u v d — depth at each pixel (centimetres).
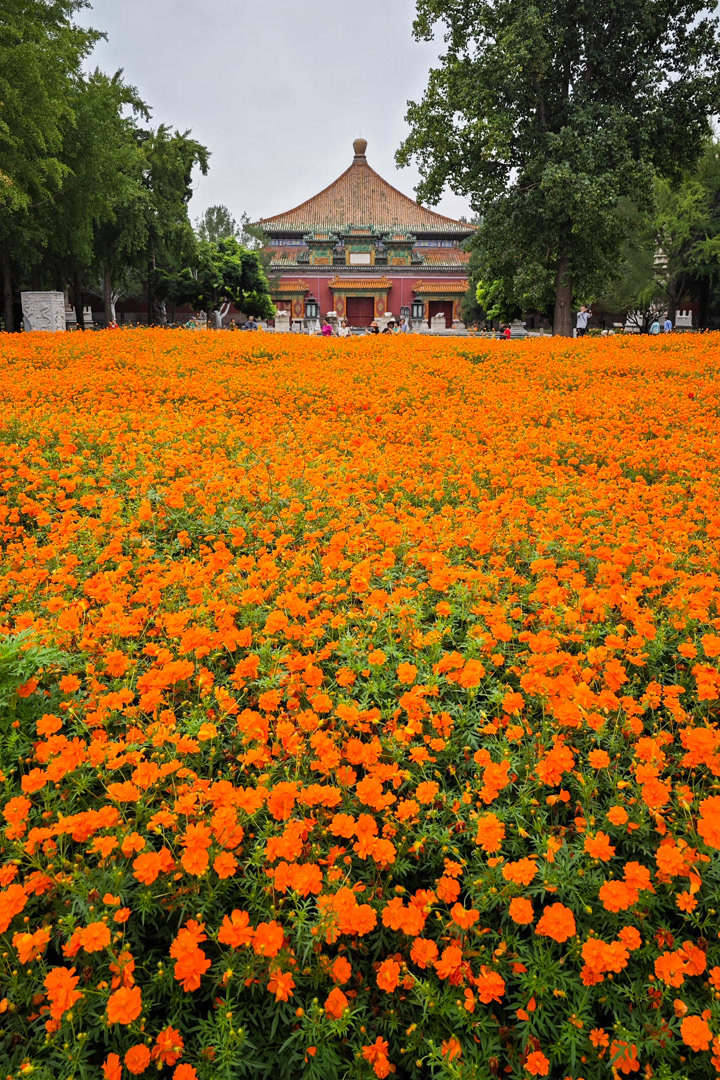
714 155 3641
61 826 204
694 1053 184
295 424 784
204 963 178
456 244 6162
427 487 547
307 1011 188
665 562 387
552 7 2081
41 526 496
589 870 212
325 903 191
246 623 345
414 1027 185
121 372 1127
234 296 4638
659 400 907
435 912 215
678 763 258
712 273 3781
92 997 188
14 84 1797
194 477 547
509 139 2083
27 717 274
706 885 210
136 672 309
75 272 3136
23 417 729
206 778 254
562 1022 187
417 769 255
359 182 6625
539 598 342
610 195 1966
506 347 1636
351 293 5925
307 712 246
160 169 3469
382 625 326
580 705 254
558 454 692
